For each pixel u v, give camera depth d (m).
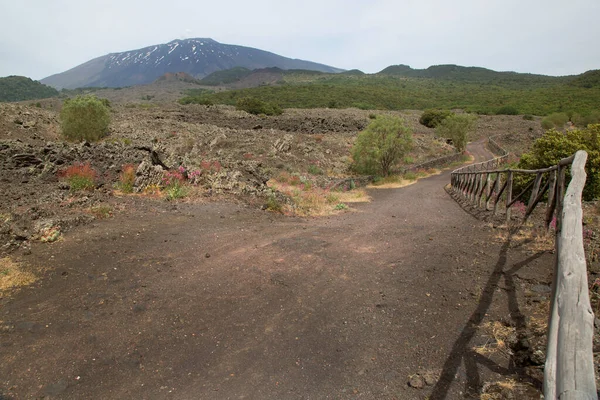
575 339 1.56
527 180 10.05
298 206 11.33
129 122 40.03
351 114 75.25
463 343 3.20
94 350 3.20
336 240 6.87
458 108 115.94
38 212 6.59
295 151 30.23
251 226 7.74
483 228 7.27
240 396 2.70
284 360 3.14
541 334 3.12
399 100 137.00
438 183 23.66
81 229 6.27
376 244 6.60
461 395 2.57
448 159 37.88
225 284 4.61
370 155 26.47
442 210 11.24
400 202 14.14
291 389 2.77
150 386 2.80
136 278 4.61
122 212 7.75
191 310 3.94
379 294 4.37
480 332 3.34
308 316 3.88
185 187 10.52
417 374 2.85
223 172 12.38
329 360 3.13
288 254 5.87
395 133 25.77
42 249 5.25
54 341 3.28
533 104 108.06
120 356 3.14
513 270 4.63
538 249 5.30
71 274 4.58
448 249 5.92
